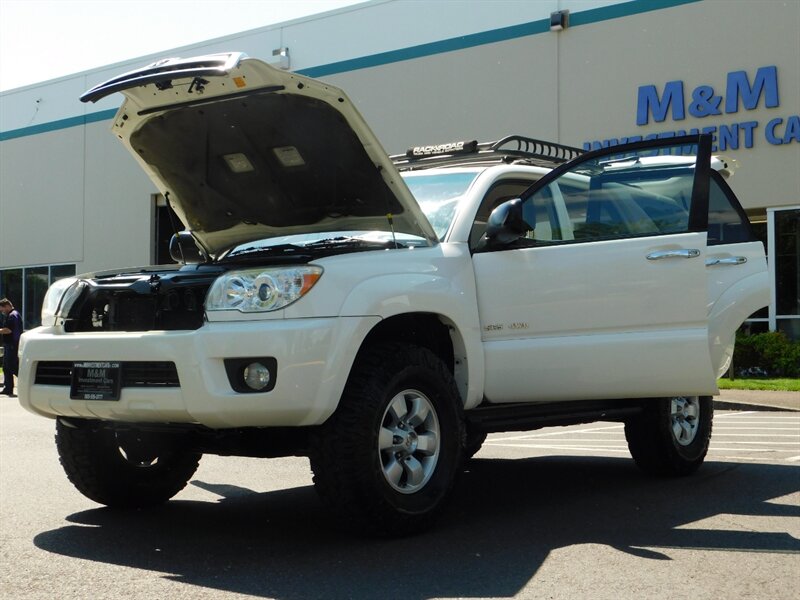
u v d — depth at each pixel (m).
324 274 4.55
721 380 15.74
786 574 4.13
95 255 27.08
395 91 21.38
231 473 7.02
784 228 16.95
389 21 21.50
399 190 5.11
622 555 4.46
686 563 4.32
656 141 5.66
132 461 5.68
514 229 5.24
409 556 4.45
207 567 4.33
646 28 18.28
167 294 4.73
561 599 3.78
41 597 3.89
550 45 19.38
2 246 29.25
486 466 7.45
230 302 4.52
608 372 5.50
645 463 6.68
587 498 5.95
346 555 4.49
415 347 4.88
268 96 4.95
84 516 5.53
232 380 4.45
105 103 26.88
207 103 5.14
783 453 8.04
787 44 16.88
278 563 4.38
